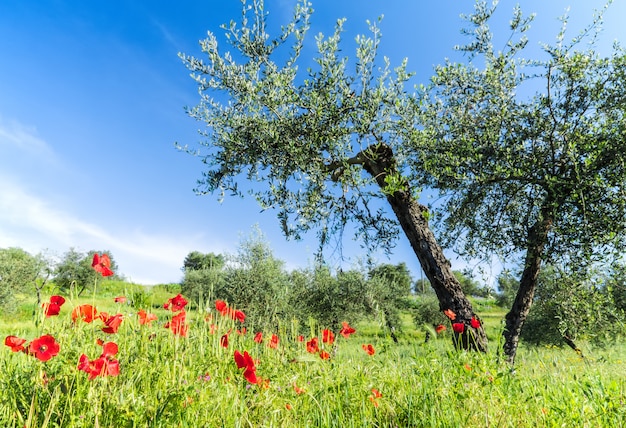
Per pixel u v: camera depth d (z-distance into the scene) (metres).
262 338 3.97
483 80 6.95
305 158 6.15
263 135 6.36
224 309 3.62
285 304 10.88
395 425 2.67
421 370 3.06
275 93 6.30
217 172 6.91
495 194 7.27
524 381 3.22
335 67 6.32
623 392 2.88
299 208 6.39
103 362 2.29
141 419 2.08
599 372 3.37
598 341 8.27
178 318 3.09
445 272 6.38
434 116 6.90
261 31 6.63
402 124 6.61
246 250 13.35
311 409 2.74
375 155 6.53
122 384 2.48
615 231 5.86
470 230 7.50
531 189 6.95
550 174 6.45
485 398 2.69
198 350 3.19
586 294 6.20
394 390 3.12
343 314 14.96
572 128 6.53
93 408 2.07
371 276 15.92
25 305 20.16
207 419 2.27
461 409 2.72
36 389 2.23
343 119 6.43
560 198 6.17
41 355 2.26
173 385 2.45
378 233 7.30
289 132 6.37
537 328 13.10
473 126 6.73
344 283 15.10
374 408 2.82
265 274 12.66
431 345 3.51
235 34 6.59
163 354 2.82
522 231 7.09
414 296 28.55
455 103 7.07
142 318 3.19
